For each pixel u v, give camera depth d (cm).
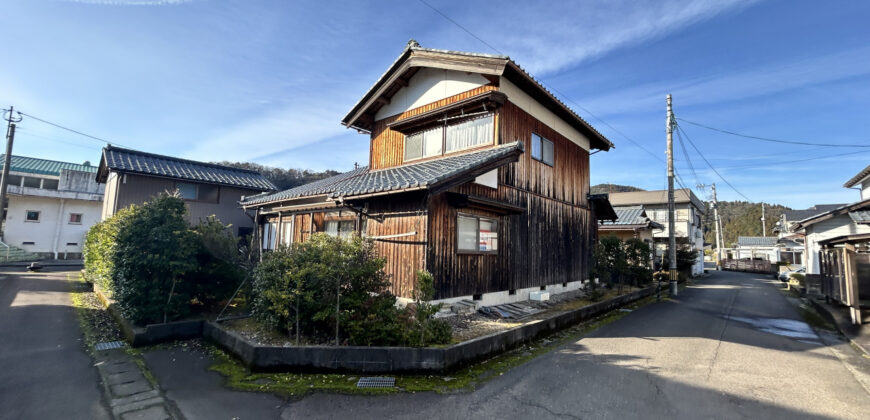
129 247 661
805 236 1703
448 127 970
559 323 795
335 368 505
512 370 533
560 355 612
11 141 1680
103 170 1752
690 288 1709
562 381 491
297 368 508
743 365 564
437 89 992
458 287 780
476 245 841
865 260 900
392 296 596
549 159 1133
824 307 1024
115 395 438
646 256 1391
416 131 1039
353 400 427
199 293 765
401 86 1083
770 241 4072
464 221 814
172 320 700
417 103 1037
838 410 412
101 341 654
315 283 559
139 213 704
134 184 1507
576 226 1266
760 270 3042
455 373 517
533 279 1016
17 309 860
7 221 2161
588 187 1373
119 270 681
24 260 2012
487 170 771
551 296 1084
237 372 512
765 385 483
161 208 715
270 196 1210
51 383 470
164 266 679
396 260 763
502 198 908
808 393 458
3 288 1120
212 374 506
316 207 968
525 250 992
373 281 586
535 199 1046
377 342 540
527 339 682
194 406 411
